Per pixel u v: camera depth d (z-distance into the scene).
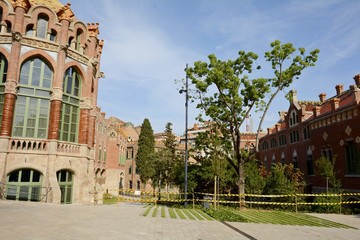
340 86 33.38
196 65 24.67
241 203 23.88
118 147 55.97
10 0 22.66
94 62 25.45
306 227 14.68
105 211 16.11
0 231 8.86
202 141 27.12
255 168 28.08
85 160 23.61
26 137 20.67
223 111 25.75
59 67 22.03
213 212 18.94
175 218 15.39
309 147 33.38
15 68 20.45
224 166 24.56
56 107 21.58
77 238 8.62
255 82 23.92
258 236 11.44
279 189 24.11
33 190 20.33
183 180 28.56
